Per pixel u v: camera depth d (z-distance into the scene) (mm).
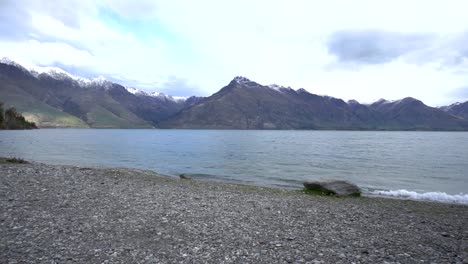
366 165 57344
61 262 10281
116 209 17656
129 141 131875
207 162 59719
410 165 57844
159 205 19266
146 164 55750
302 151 87875
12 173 27125
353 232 15641
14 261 10141
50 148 83562
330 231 15602
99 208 17641
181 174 42812
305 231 15383
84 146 95750
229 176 43625
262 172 47844
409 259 12055
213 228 15062
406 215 20891
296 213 19312
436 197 31641
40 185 22906
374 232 15844
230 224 15938
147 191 24125
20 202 17750
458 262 11906
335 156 74000
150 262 10656
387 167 54844
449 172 49594
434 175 46719
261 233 14648
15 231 13031
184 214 17438
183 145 109562
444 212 23172
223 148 96875
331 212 20203
